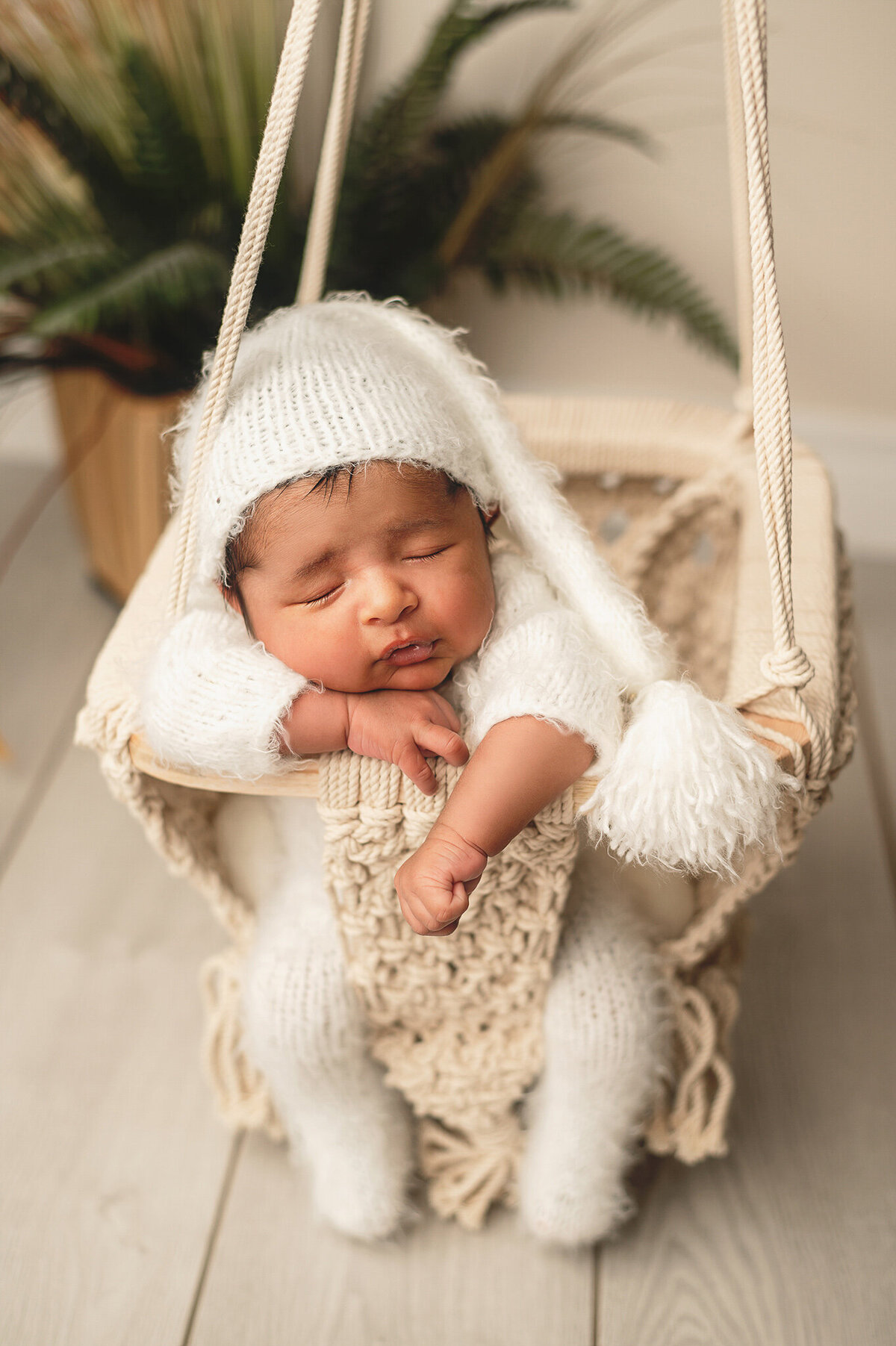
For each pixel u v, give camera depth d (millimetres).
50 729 1435
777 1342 866
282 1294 905
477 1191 943
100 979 1162
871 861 1284
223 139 1265
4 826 1320
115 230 1271
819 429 1722
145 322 1289
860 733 1448
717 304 1643
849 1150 1000
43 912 1229
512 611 743
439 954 775
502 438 773
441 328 809
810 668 667
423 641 685
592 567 758
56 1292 901
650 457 1090
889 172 1495
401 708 681
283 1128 986
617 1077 817
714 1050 898
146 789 750
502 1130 911
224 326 626
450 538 688
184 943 1203
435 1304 899
